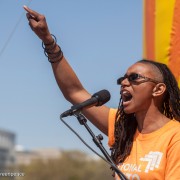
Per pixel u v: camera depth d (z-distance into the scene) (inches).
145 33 200.7
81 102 167.5
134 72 150.7
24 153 4047.7
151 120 150.1
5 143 4072.3
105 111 166.2
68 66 170.7
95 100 151.9
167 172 140.2
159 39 196.4
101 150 146.2
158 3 197.3
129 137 153.6
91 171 3006.9
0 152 3978.8
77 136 147.2
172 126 147.3
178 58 192.1
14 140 4173.2
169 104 152.3
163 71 152.2
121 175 143.2
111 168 153.3
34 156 3978.8
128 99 152.3
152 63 152.6
